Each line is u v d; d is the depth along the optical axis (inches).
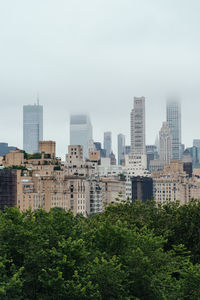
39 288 5984.3
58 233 6702.8
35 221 6973.4
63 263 5905.5
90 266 6077.8
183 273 6402.6
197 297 6235.2
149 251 6624.0
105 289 5999.0
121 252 6540.4
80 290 5718.5
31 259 5969.5
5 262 5890.8
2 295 5393.7
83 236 6865.2
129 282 6087.6
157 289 6220.5
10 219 6599.4
